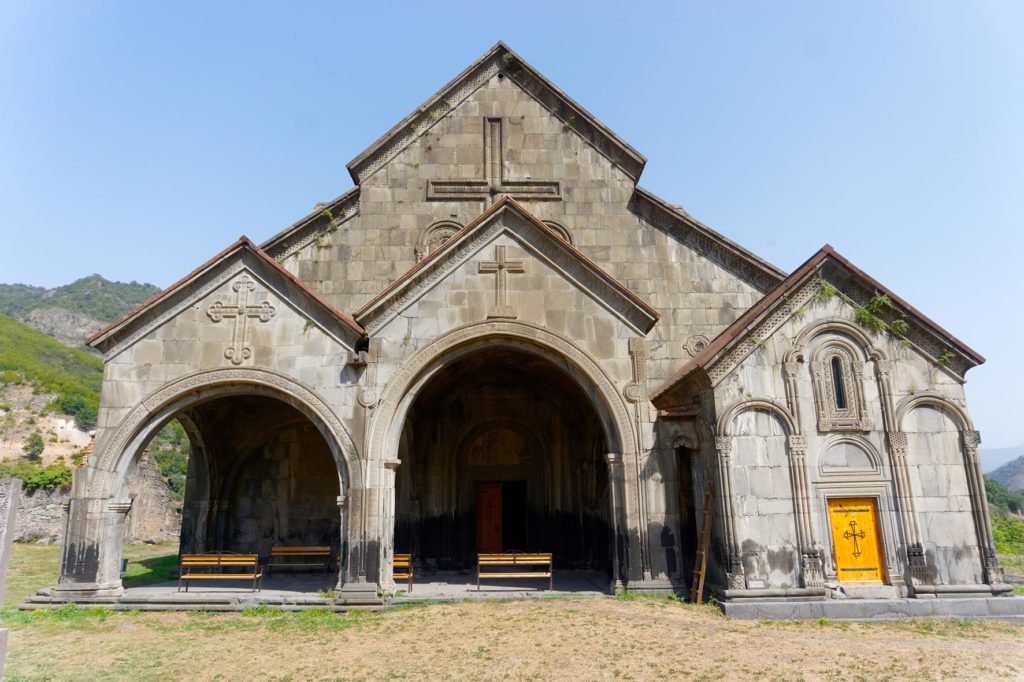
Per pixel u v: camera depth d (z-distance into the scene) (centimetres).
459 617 1264
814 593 1250
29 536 3023
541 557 1517
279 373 1485
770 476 1316
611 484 1474
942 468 1329
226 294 1526
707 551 1370
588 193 1917
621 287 1530
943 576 1279
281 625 1259
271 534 1939
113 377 1483
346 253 1848
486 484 2069
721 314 1838
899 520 1302
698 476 1448
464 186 1908
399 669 980
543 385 1967
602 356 1516
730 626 1171
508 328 1516
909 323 1383
